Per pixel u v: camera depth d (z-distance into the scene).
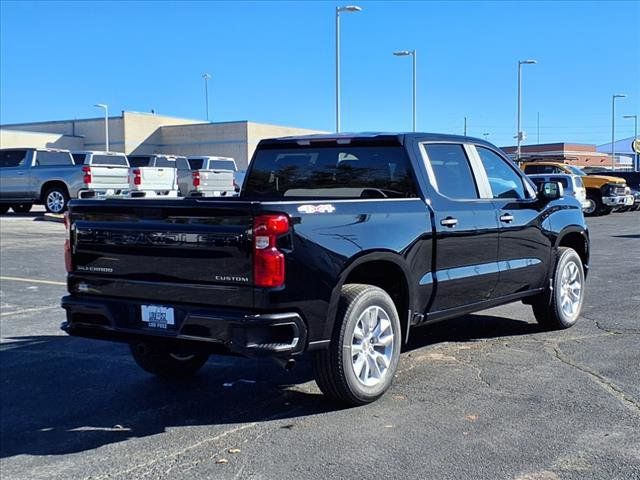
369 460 4.23
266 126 56.12
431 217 5.74
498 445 4.41
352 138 6.27
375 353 5.25
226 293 4.64
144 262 5.00
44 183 22.92
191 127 56.34
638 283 10.80
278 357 4.57
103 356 7.08
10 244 16.55
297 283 4.61
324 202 4.91
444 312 6.04
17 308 9.43
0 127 58.38
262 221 4.50
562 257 7.51
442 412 5.04
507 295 6.80
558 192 7.12
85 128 55.56
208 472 4.17
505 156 7.12
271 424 4.94
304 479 4.01
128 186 22.14
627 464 4.10
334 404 5.28
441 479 3.95
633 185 33.94
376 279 5.59
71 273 5.44
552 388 5.53
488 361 6.38
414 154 5.98
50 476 4.25
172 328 4.86
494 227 6.45
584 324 7.88
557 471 4.02
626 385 5.57
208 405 5.46
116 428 5.03
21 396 5.82
